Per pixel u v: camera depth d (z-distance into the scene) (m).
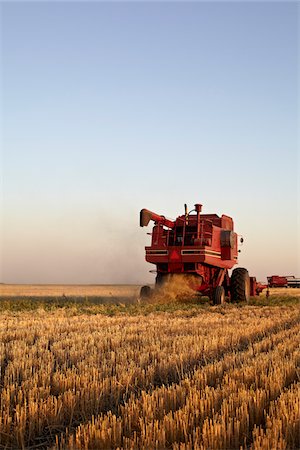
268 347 9.59
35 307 19.52
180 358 7.89
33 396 5.96
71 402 5.73
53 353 8.88
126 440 4.63
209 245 19.84
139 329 11.98
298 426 4.90
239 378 6.67
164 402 5.63
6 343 9.93
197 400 5.50
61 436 4.89
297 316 15.98
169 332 11.55
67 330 12.15
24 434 5.18
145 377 7.02
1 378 7.06
